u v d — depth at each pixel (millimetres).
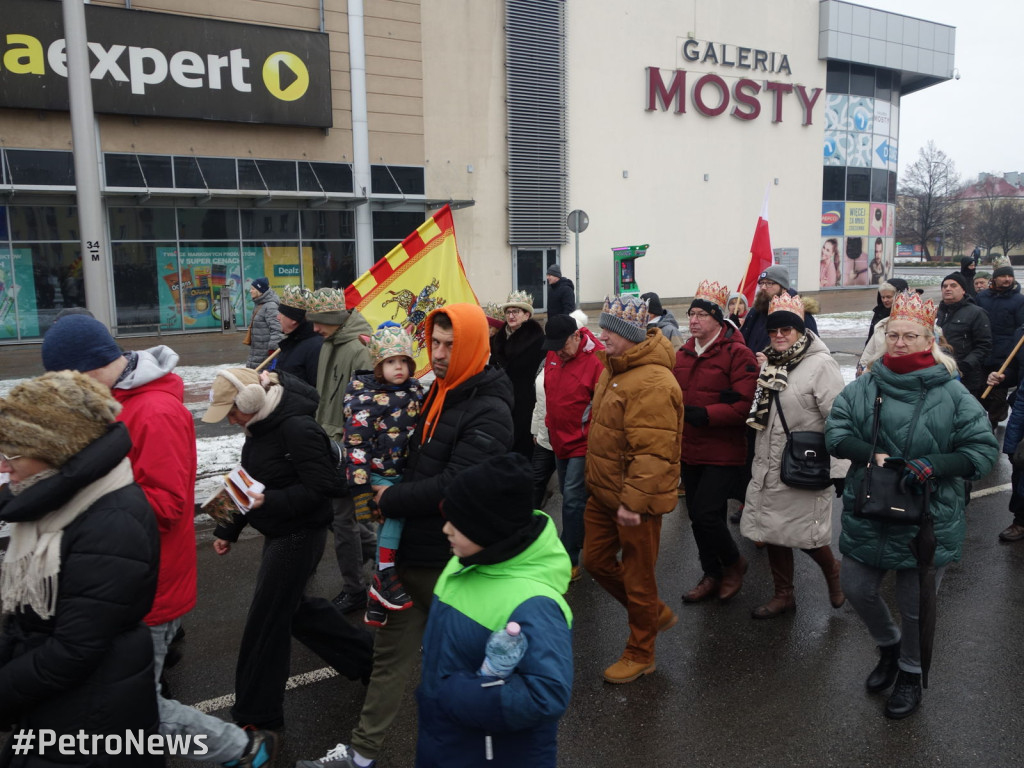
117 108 16859
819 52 29641
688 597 4648
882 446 3334
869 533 3342
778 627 4328
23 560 1958
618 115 25016
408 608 2928
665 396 3504
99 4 16828
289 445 3025
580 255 24781
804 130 29641
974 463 3148
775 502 4230
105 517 1977
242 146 18750
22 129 16203
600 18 24297
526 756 1979
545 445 5496
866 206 32469
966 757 3123
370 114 20312
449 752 2021
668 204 26453
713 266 27766
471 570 2059
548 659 1878
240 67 18078
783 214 29484
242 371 3012
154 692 2117
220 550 3289
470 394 2826
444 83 21500
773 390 4137
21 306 16984
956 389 3262
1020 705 3504
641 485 3475
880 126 32500
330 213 20312
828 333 18109
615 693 3641
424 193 21422
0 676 1932
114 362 2721
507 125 22688
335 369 4793
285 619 3152
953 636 4176
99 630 1931
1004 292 7727
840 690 3664
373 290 5781
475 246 22672
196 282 18891
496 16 22141
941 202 66188
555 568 2057
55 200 17031
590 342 4609
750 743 3236
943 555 3250
